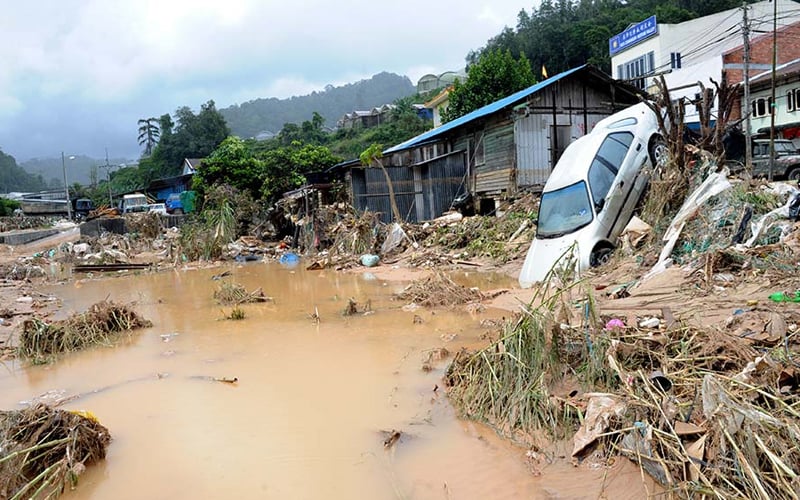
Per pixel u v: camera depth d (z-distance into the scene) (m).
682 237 9.57
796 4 33.69
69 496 4.18
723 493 3.16
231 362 7.44
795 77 24.11
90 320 9.41
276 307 11.39
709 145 12.44
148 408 5.90
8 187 117.44
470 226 18.67
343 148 59.97
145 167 77.69
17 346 8.96
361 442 4.80
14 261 23.55
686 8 47.59
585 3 63.06
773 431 3.32
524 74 37.12
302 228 24.38
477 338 7.79
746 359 4.55
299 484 4.17
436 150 26.27
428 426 5.02
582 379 4.98
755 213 9.38
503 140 20.78
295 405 5.73
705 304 6.93
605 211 11.41
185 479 4.35
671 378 4.43
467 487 3.98
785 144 19.02
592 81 20.47
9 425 4.63
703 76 29.06
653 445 3.74
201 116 76.44
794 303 6.21
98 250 27.09
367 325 9.15
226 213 24.23
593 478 3.85
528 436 4.56
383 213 23.22
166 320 10.70
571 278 7.76
